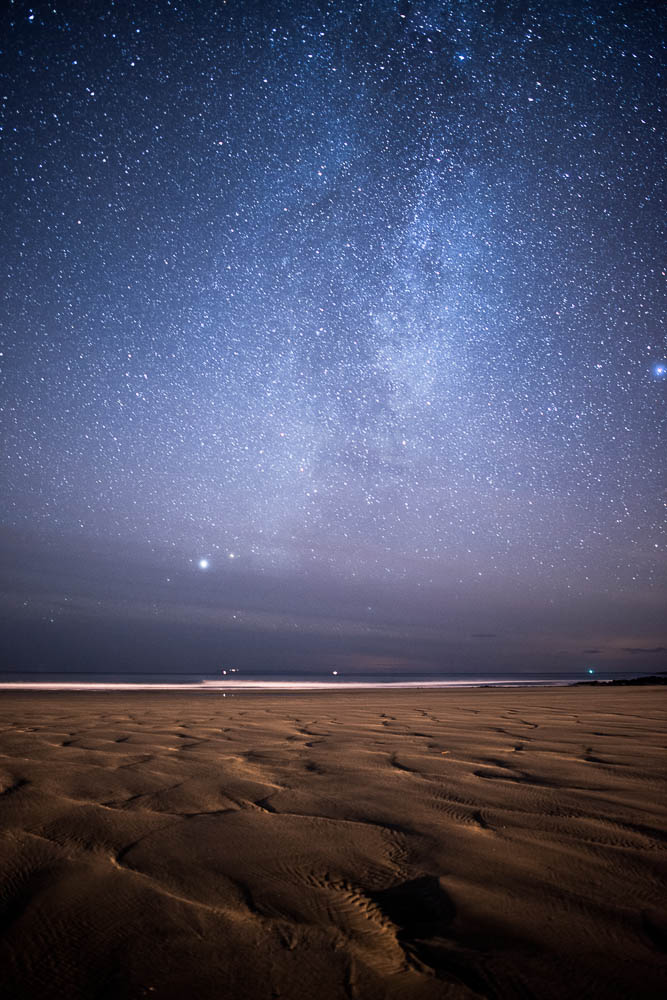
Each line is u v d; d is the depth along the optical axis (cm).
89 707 696
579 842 184
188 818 212
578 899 143
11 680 2277
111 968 115
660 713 581
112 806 228
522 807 224
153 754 343
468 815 214
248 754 342
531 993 106
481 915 135
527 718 536
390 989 108
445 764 309
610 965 114
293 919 135
